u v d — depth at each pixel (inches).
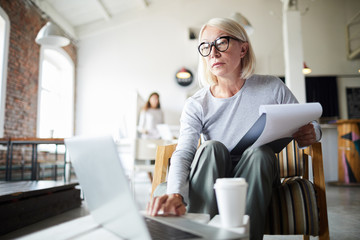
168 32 314.8
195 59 309.7
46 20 260.1
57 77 298.7
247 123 52.0
